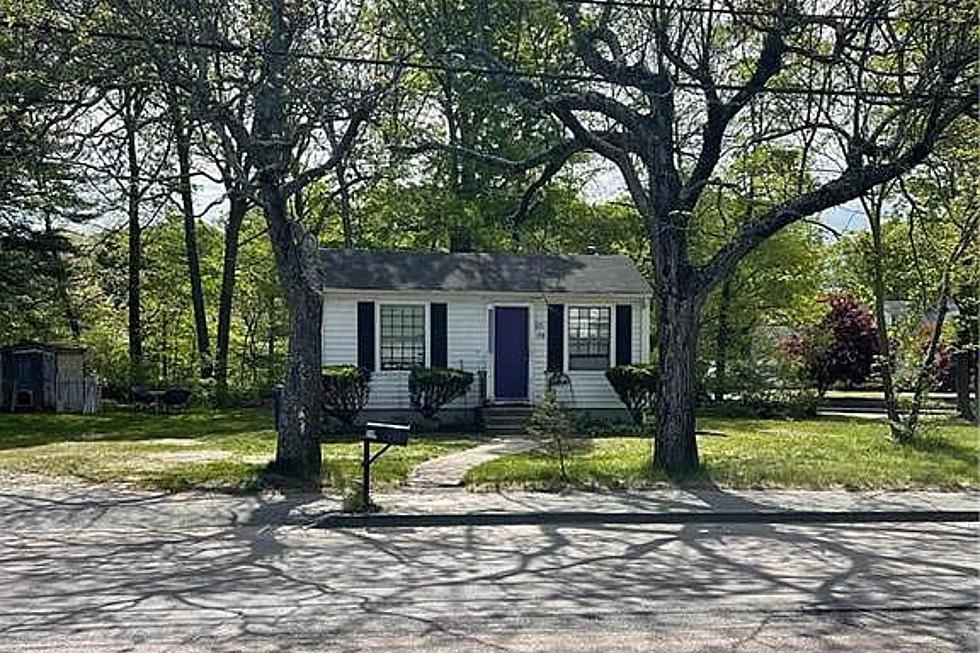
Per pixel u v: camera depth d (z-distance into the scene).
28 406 30.78
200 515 13.35
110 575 9.87
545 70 17.39
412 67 16.47
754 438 22.48
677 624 7.89
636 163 23.16
